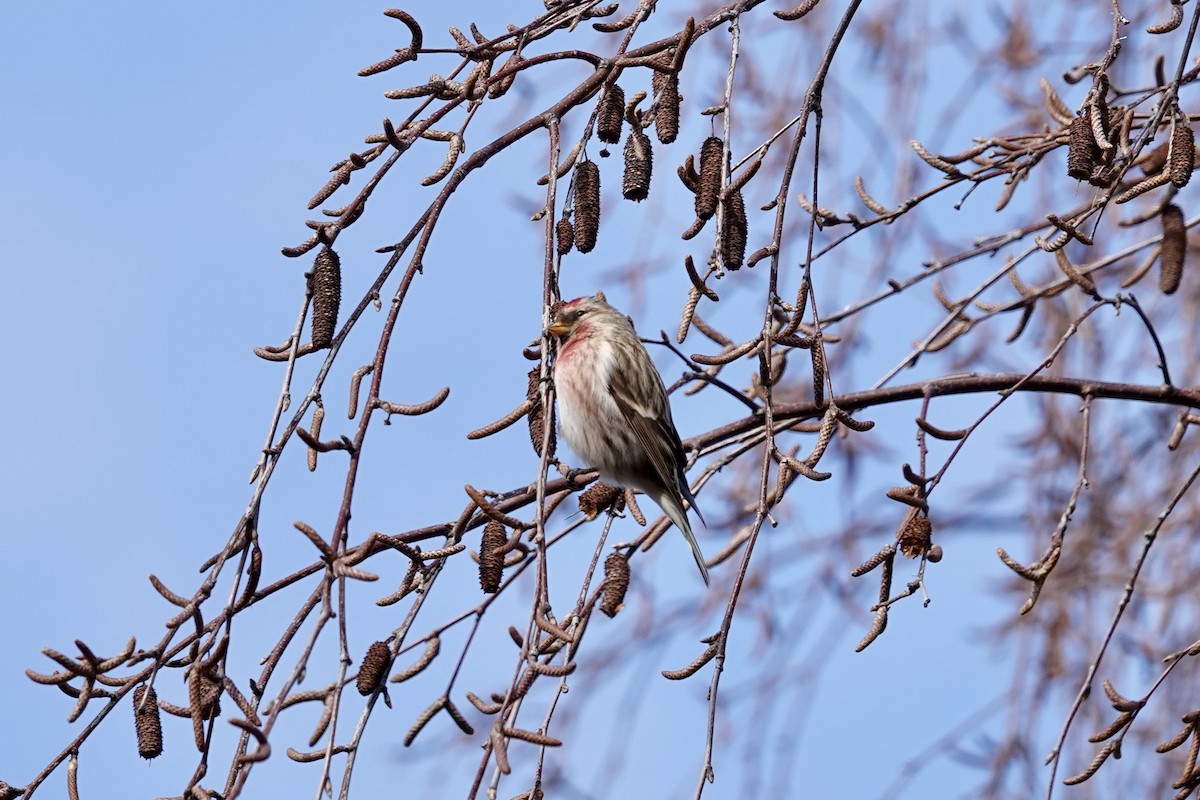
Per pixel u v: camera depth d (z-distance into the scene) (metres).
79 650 7.74
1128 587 9.08
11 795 7.80
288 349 8.20
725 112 8.41
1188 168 8.50
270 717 6.93
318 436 7.88
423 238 8.12
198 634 7.72
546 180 9.21
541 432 8.92
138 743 7.67
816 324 8.63
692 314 8.50
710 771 7.34
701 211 8.48
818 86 8.45
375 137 8.41
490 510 8.21
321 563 8.84
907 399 11.17
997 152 11.26
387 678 7.78
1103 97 8.88
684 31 8.42
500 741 6.96
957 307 11.45
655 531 10.26
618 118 8.58
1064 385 11.09
